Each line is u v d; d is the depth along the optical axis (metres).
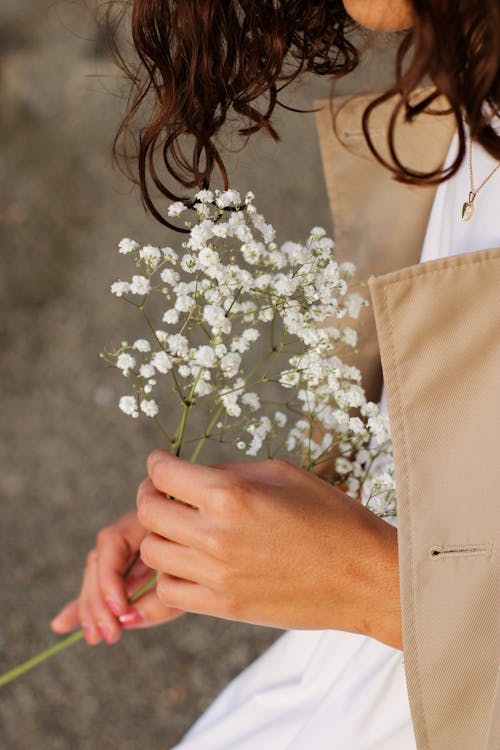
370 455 0.84
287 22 0.79
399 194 0.94
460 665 0.68
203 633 1.93
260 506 0.69
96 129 3.42
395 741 0.79
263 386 2.30
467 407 0.70
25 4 3.68
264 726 0.88
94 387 2.49
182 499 0.70
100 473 2.27
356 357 0.95
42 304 2.76
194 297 0.76
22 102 3.49
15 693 1.83
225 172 0.80
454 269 0.69
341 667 0.86
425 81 0.91
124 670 1.86
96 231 3.02
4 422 2.40
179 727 1.77
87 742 1.75
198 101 0.79
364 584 0.69
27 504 2.21
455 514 0.68
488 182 0.76
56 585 2.04
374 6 0.67
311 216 3.03
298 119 3.41
